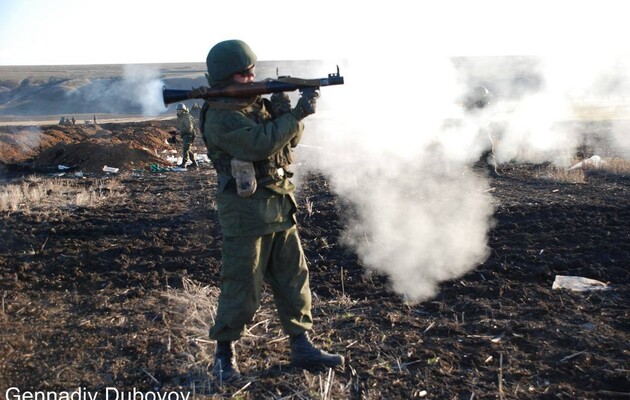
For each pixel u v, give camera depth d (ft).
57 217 28.89
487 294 16.52
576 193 30.91
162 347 13.37
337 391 11.31
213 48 11.43
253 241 11.40
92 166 53.42
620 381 11.33
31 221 27.68
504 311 15.06
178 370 12.25
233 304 11.62
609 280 17.60
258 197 11.30
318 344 13.35
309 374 11.91
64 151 56.39
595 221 23.72
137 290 17.66
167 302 16.53
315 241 22.59
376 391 11.30
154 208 31.30
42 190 38.37
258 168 11.31
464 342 13.28
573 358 12.28
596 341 12.96
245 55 11.30
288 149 11.78
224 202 11.39
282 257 11.98
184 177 46.42
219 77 11.28
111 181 43.75
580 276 17.90
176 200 34.24
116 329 14.49
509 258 19.61
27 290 18.12
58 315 15.76
